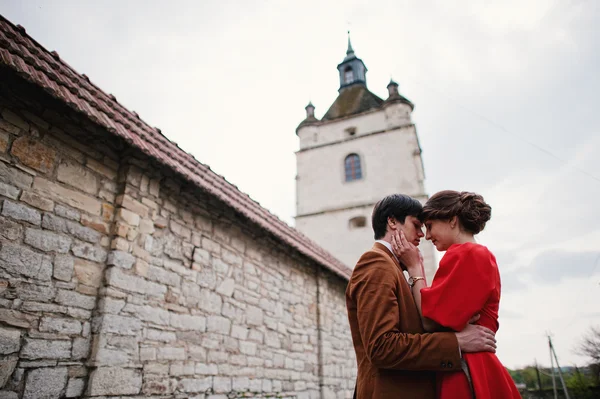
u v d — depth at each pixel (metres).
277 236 6.19
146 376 3.93
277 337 6.41
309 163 22.95
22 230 3.23
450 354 1.50
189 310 4.74
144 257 4.21
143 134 4.40
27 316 3.12
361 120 23.34
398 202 2.05
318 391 7.30
